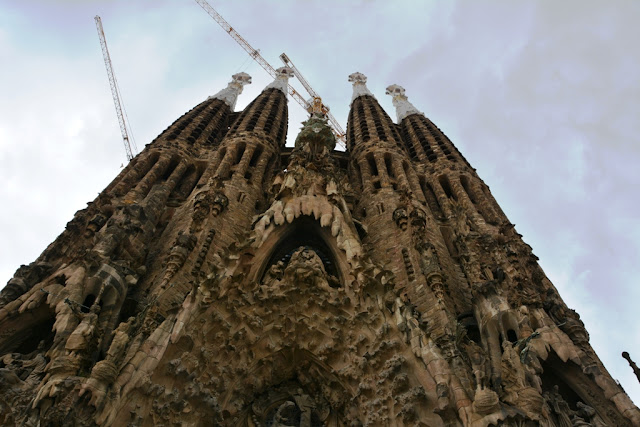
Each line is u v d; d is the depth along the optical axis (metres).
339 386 21.03
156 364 17.41
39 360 19.31
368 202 38.69
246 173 41.84
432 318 22.94
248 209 35.50
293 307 22.58
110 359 16.89
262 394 21.38
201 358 19.11
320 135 33.94
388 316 20.70
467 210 37.84
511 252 28.70
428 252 27.23
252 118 54.09
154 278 26.31
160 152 43.88
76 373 16.86
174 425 17.09
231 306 21.12
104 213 32.06
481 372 16.94
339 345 21.44
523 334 21.14
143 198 36.75
